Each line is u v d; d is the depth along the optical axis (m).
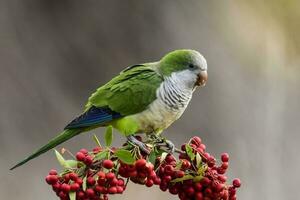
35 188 14.22
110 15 16.05
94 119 7.96
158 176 6.59
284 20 16.86
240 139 15.41
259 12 16.75
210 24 16.34
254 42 16.55
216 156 15.19
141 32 16.02
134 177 6.38
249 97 15.93
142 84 8.07
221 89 15.80
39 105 15.27
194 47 16.08
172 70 8.23
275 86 16.28
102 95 8.10
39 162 14.49
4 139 14.68
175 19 16.11
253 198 14.70
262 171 15.04
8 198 14.03
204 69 8.33
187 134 15.27
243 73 16.17
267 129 15.69
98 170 6.32
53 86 15.54
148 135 8.27
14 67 15.45
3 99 15.08
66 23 16.02
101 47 15.95
